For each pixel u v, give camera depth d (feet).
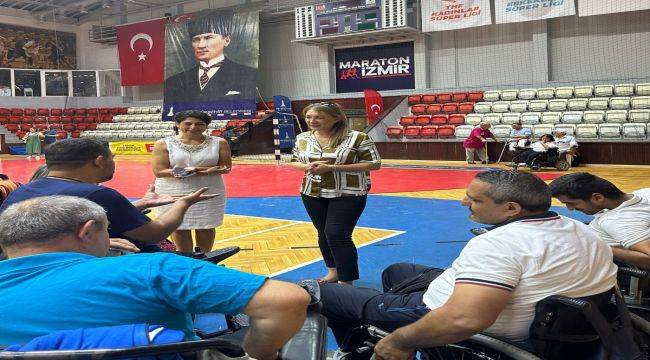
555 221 6.31
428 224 21.22
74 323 4.18
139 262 4.44
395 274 8.64
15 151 78.89
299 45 69.87
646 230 7.96
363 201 12.37
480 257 5.90
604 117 47.34
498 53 57.82
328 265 13.35
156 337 3.96
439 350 6.72
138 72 78.18
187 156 12.74
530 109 51.75
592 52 53.52
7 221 4.68
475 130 47.67
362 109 63.46
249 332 4.59
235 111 69.77
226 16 69.77
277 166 49.93
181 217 8.24
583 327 6.02
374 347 6.87
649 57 50.88
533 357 5.68
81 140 7.98
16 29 82.07
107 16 86.43
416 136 53.57
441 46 60.64
